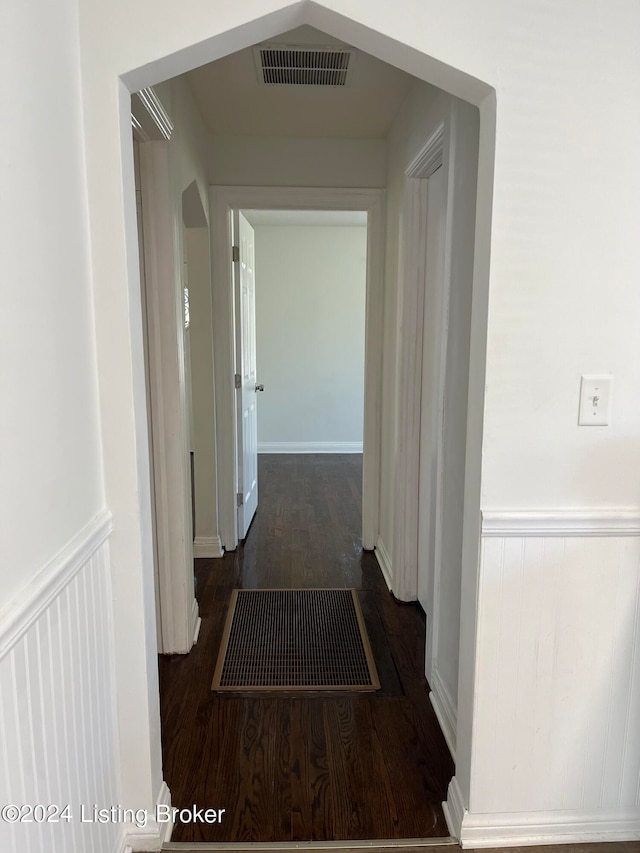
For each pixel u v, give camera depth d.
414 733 1.92
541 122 1.29
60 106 1.14
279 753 1.82
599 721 1.50
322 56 2.24
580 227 1.33
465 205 1.75
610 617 1.47
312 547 3.58
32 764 0.96
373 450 3.42
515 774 1.51
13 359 0.93
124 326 1.32
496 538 1.42
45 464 1.05
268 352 6.05
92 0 1.22
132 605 1.41
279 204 3.22
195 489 3.37
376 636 2.53
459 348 1.81
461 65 1.27
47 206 1.07
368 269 3.30
